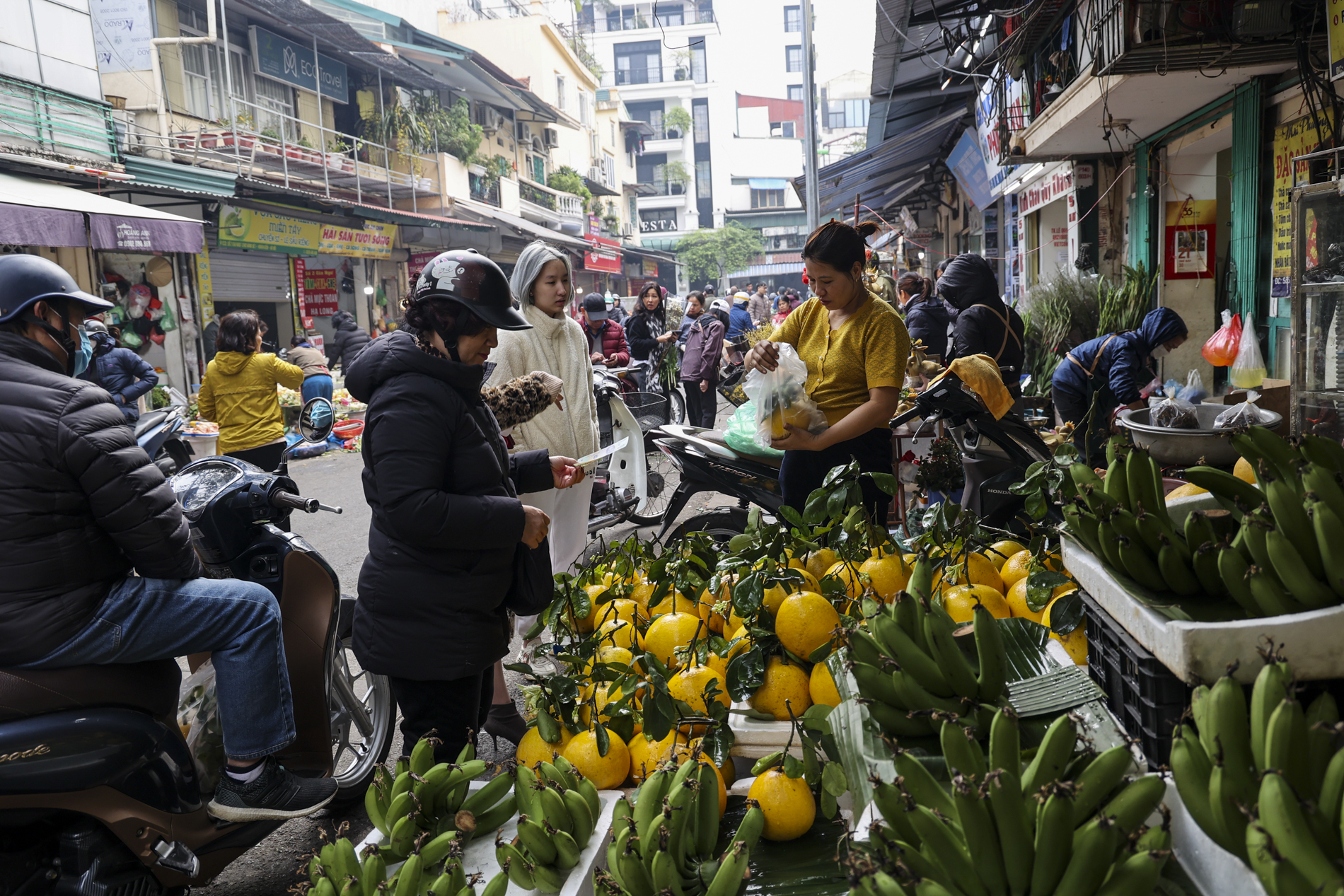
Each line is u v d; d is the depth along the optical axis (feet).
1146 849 3.94
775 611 7.76
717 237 214.28
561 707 7.73
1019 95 34.65
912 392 16.71
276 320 61.00
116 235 35.70
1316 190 12.34
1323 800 3.64
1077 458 8.67
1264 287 21.44
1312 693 4.53
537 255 12.70
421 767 6.89
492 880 5.74
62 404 6.95
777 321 54.44
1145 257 28.94
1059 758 4.44
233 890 9.20
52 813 7.25
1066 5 24.89
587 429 13.29
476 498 7.68
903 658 5.32
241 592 7.97
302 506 9.23
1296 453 5.25
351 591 18.62
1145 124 26.23
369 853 6.00
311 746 9.36
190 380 49.70
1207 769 4.19
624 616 9.04
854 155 54.75
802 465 11.55
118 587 7.50
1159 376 27.71
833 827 6.48
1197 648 4.35
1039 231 43.68
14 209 31.40
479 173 89.51
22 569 6.89
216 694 8.47
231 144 52.85
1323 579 4.50
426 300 7.59
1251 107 20.93
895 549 8.65
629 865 5.34
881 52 35.58
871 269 37.73
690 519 15.89
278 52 63.57
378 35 68.49
